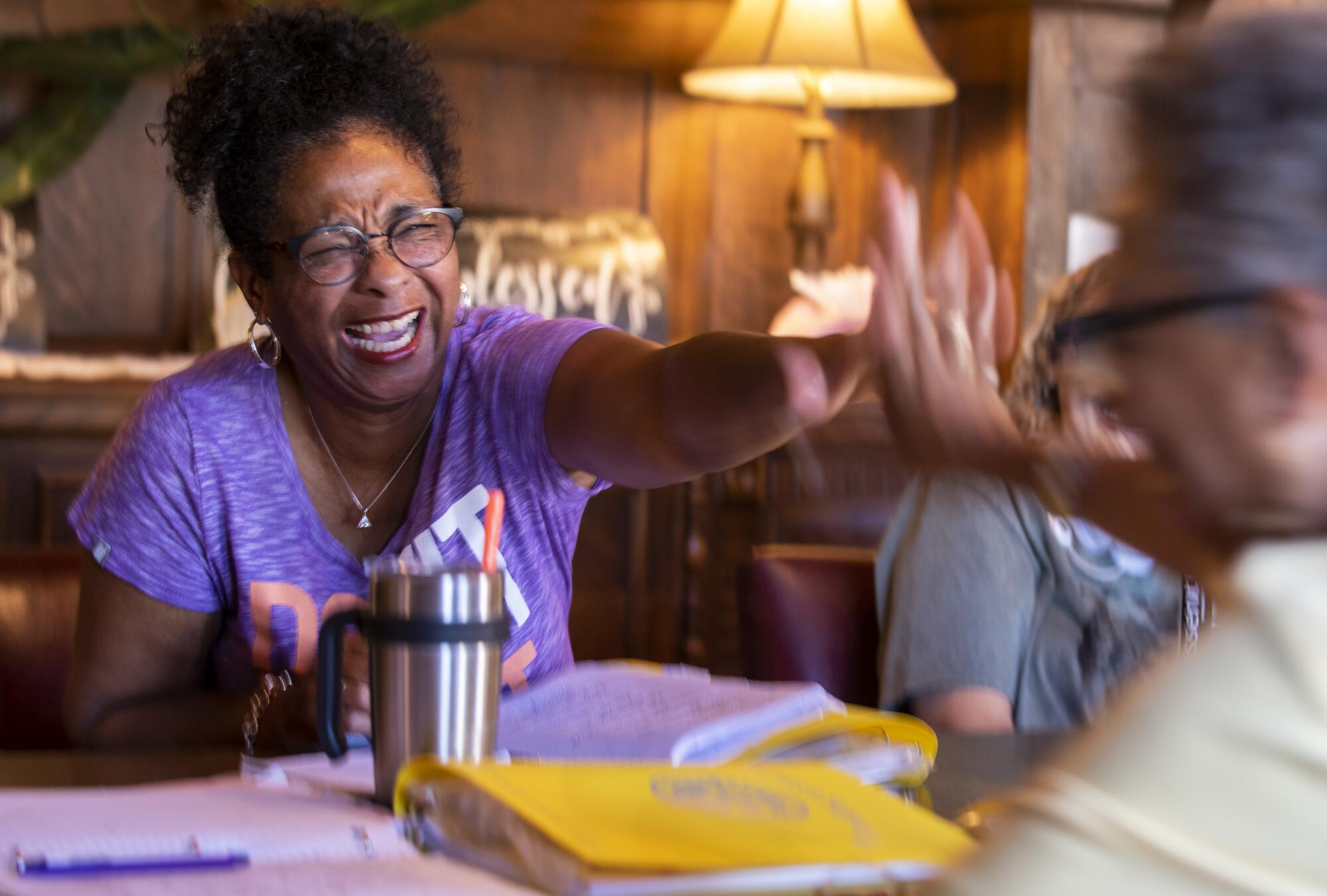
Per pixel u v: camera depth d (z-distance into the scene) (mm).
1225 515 565
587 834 796
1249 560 531
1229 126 530
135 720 1395
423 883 779
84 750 1407
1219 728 502
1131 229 558
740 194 3492
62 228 3061
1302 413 531
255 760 1099
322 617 1472
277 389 1502
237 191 1394
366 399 1424
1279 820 490
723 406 1242
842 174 3541
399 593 959
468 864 836
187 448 1451
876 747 1090
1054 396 1335
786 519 3145
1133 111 563
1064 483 756
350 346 1393
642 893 751
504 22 3240
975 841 878
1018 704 1683
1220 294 529
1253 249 523
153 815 906
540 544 1508
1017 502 1691
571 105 3363
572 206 3383
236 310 3074
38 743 1525
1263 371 533
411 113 1429
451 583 958
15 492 2709
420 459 1512
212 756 1193
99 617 1461
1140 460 657
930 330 913
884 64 2975
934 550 1690
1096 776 518
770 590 1730
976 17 3488
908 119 3549
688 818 850
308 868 808
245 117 1381
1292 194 521
